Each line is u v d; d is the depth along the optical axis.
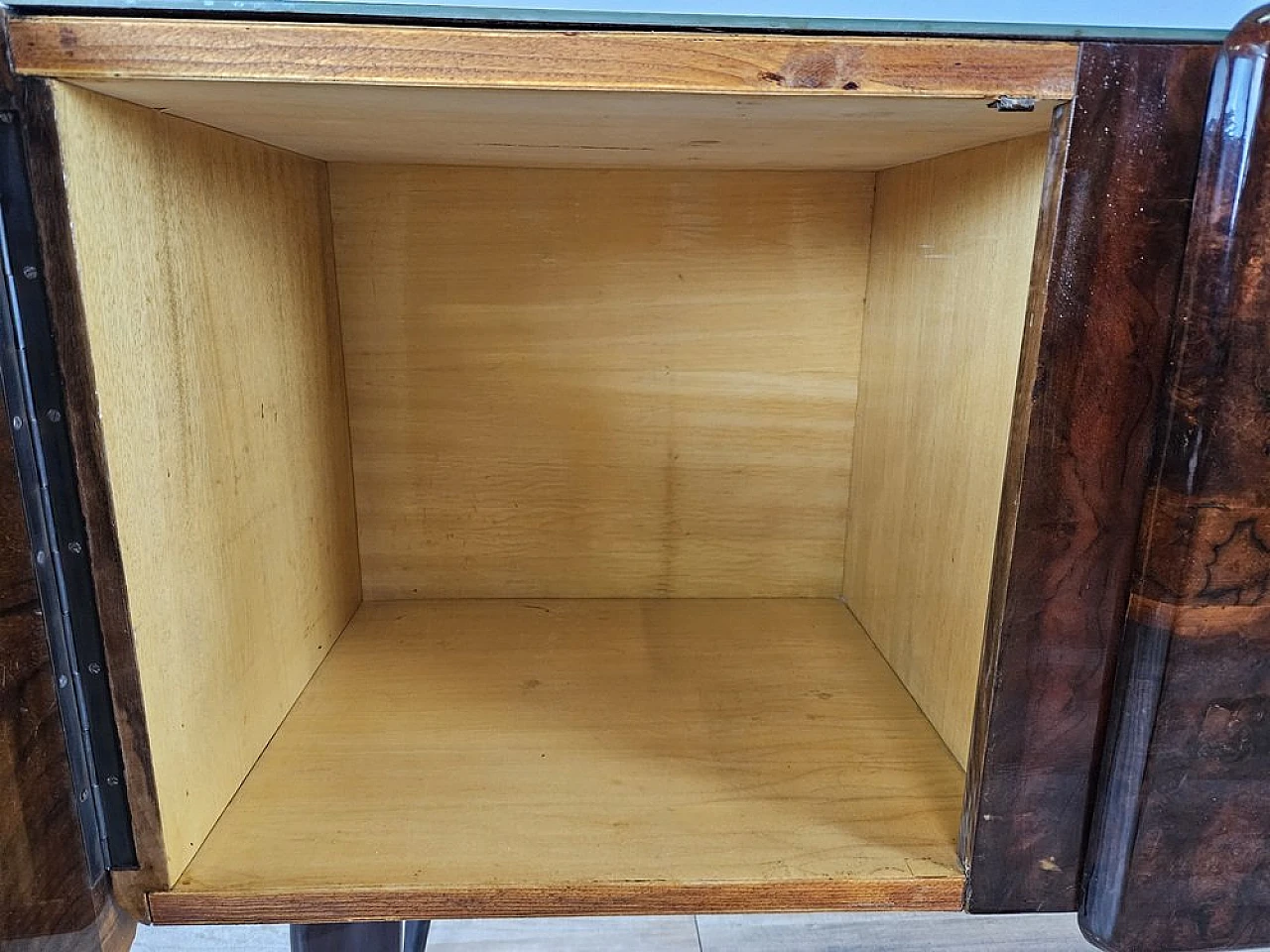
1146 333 0.42
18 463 0.40
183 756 0.50
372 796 0.57
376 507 0.85
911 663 0.71
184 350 0.50
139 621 0.45
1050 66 0.39
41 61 0.37
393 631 0.81
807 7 0.41
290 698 0.68
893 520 0.75
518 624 0.83
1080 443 0.43
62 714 0.44
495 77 0.38
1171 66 0.39
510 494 0.86
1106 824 0.48
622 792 0.58
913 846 0.53
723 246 0.80
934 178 0.65
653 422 0.84
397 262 0.79
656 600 0.89
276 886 0.49
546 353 0.82
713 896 0.49
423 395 0.82
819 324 0.82
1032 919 1.02
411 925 0.86
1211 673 0.45
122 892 0.48
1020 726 0.47
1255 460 0.42
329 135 0.56
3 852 0.43
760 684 0.73
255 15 0.38
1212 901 0.49
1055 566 0.45
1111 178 0.40
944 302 0.63
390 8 0.38
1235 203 0.39
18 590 0.41
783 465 0.86
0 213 0.38
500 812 0.55
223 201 0.55
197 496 0.52
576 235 0.79
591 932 0.99
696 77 0.39
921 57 0.39
